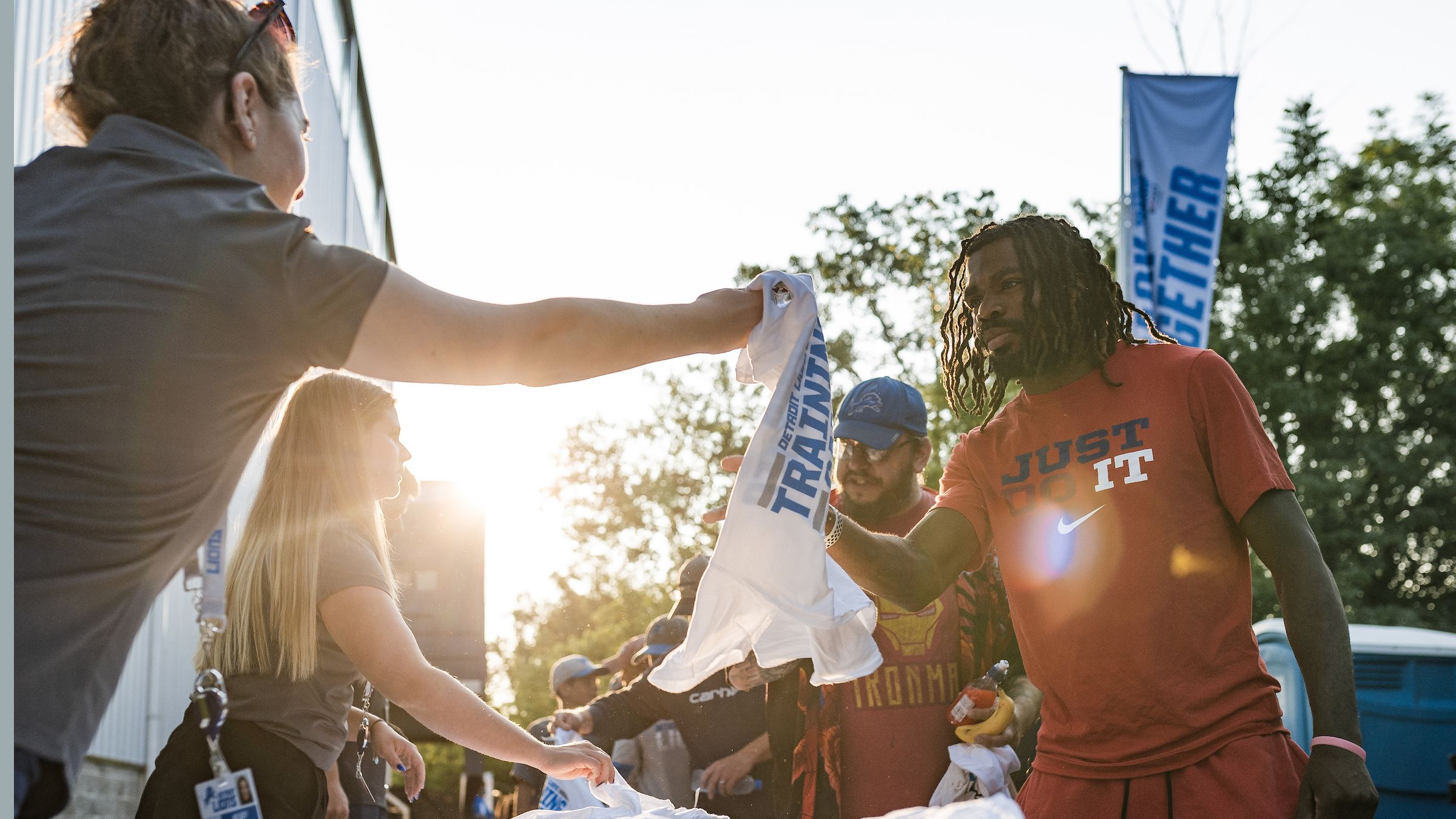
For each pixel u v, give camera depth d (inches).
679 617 214.8
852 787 149.1
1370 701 267.9
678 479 1277.1
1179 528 91.6
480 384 62.7
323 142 365.4
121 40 61.9
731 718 200.2
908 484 159.5
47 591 51.8
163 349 53.8
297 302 56.7
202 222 56.1
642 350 70.6
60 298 53.3
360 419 108.9
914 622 149.9
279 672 97.7
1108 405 96.8
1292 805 86.4
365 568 101.7
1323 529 1103.0
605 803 105.3
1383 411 1206.3
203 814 65.3
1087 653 93.4
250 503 105.8
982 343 103.3
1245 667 90.3
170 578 57.9
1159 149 411.8
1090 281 98.5
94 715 55.1
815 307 87.7
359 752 148.6
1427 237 1184.8
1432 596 1163.3
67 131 65.5
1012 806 66.1
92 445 52.6
